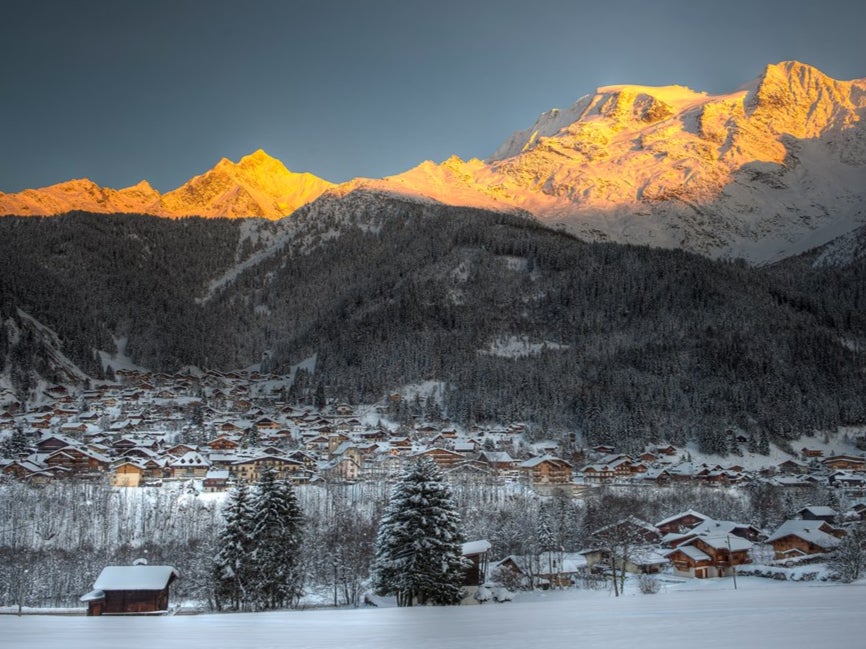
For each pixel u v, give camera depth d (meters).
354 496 166.12
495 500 166.12
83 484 171.62
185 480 188.00
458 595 81.88
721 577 117.94
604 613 41.00
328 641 28.77
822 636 23.19
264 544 91.75
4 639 30.09
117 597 90.44
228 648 26.08
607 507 159.25
